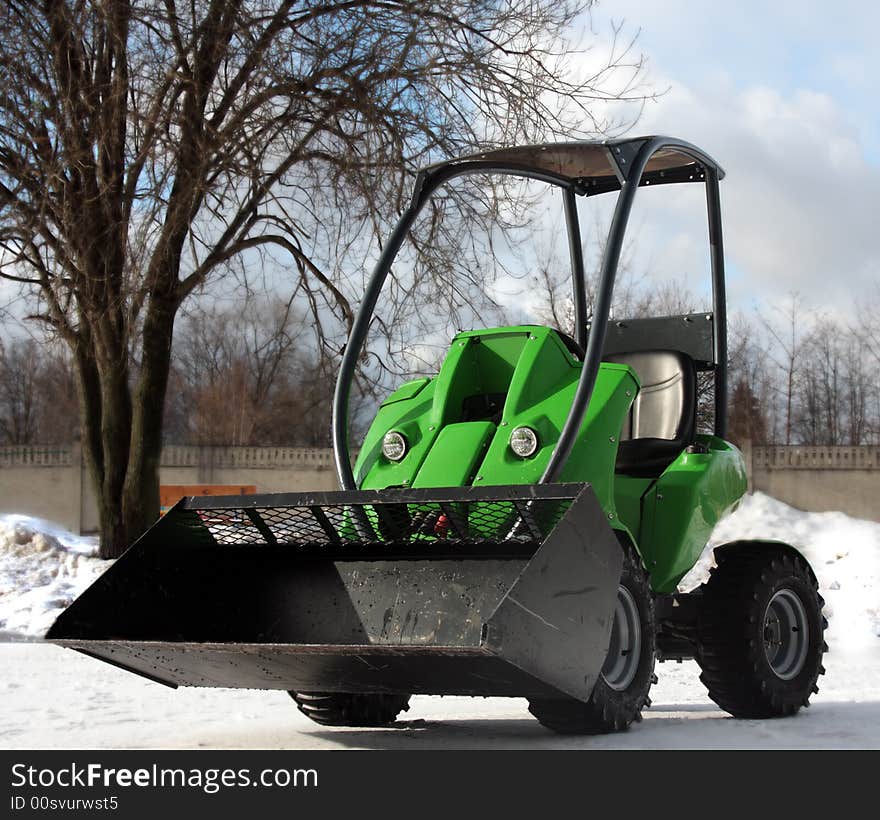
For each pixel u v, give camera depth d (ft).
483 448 14.40
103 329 44.88
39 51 40.19
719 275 18.47
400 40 41.98
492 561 12.62
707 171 18.57
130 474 46.11
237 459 76.38
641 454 16.92
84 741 14.21
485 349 15.69
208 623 13.80
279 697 19.67
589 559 11.66
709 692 16.15
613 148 15.38
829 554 51.16
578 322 20.22
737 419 115.85
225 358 133.18
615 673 13.52
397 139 42.22
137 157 40.29
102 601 13.00
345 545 13.37
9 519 55.42
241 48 41.45
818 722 15.43
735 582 15.96
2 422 156.15
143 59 40.78
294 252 47.73
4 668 24.03
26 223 40.65
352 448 76.43
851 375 128.98
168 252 42.98
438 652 10.54
